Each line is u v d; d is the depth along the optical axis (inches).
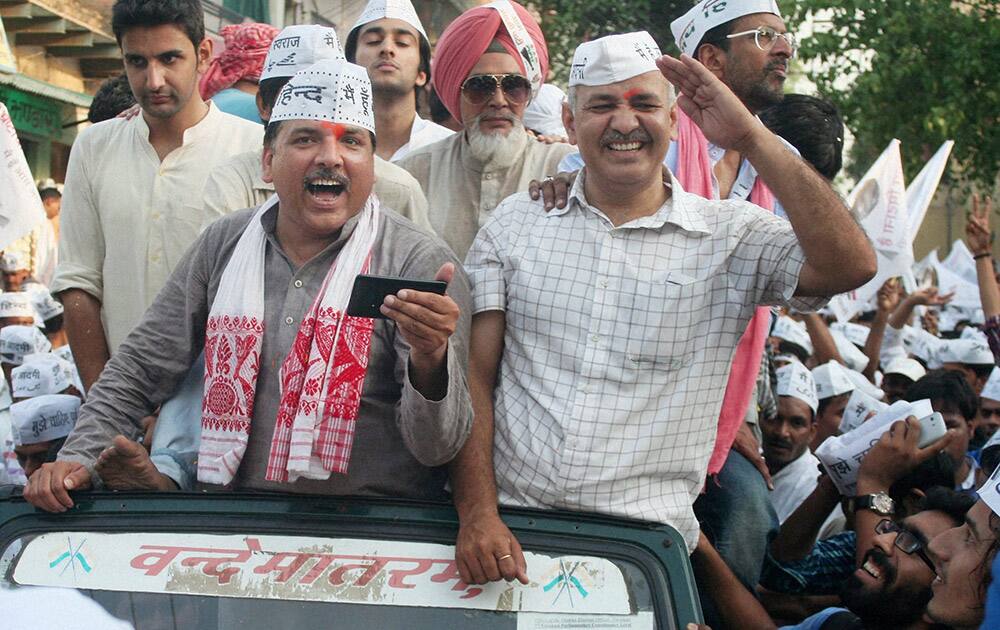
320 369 122.6
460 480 118.3
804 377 211.0
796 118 187.3
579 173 134.5
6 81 461.7
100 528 116.2
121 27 168.2
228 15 467.8
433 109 241.8
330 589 111.7
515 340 130.7
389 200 155.8
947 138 591.8
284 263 129.6
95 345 176.2
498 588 111.1
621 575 110.7
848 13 567.2
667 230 129.0
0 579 115.1
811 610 166.6
